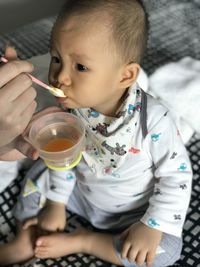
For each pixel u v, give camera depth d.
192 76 1.58
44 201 1.25
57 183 1.23
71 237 1.17
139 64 1.00
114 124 1.01
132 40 0.96
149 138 1.03
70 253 1.18
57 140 0.98
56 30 0.93
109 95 0.99
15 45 1.72
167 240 1.11
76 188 1.26
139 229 1.08
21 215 1.26
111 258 1.15
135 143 1.04
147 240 1.07
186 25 1.89
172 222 1.07
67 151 0.94
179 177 1.06
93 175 1.14
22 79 0.88
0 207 1.31
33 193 1.26
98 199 1.18
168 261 1.12
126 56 0.96
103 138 1.04
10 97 0.86
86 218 1.28
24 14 2.46
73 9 0.93
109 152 1.05
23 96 0.89
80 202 1.27
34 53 1.67
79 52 0.91
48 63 1.33
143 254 1.07
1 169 1.31
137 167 1.08
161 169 1.06
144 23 0.99
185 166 1.07
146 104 1.03
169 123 1.04
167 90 1.54
